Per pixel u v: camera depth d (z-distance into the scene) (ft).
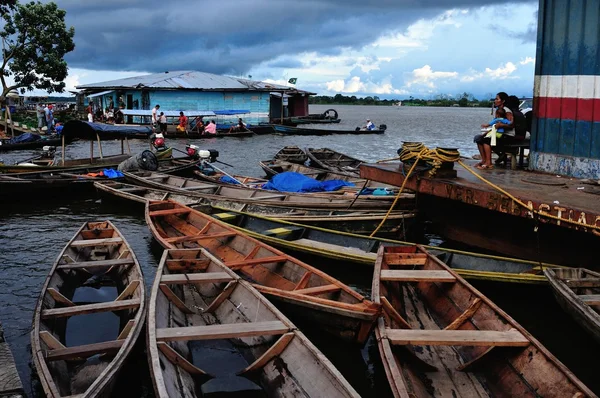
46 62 124.57
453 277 24.08
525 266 27.32
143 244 37.76
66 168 58.65
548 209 27.27
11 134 112.16
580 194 29.68
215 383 18.56
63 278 26.43
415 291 26.76
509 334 18.67
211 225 34.45
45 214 46.70
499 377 18.70
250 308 21.88
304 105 184.24
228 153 93.91
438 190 34.01
